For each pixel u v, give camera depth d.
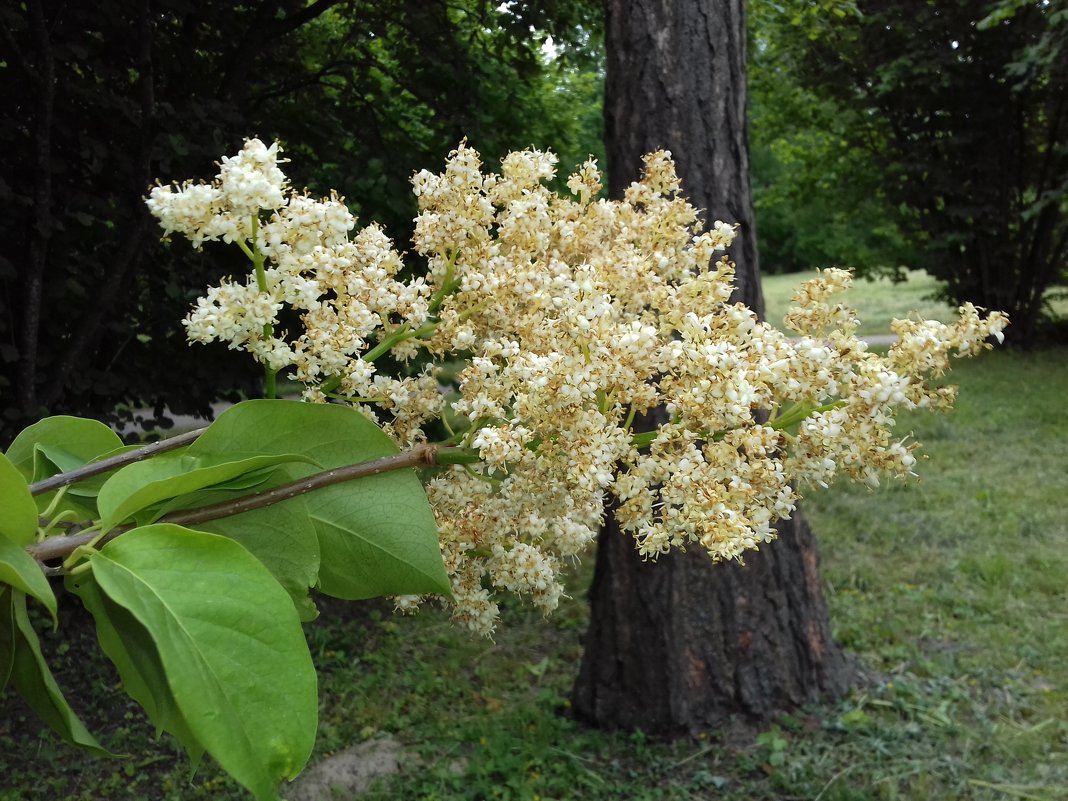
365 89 6.04
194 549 0.68
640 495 0.98
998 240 14.38
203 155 4.71
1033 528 6.44
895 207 15.25
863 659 4.69
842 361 0.95
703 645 4.08
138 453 0.90
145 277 5.24
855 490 7.54
